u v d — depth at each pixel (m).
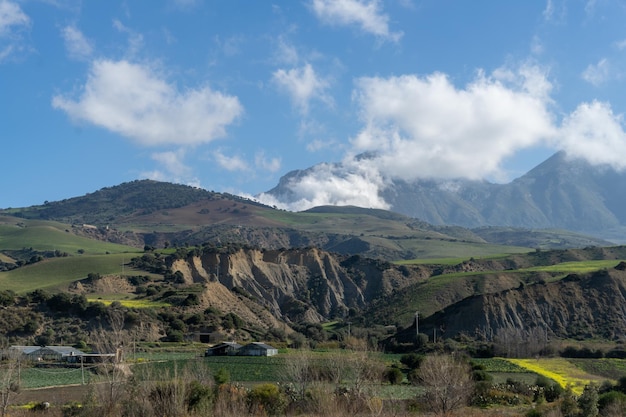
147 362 76.00
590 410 53.03
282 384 60.56
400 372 74.69
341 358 62.84
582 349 102.94
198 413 42.16
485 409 60.41
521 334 117.19
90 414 43.97
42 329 111.81
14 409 52.44
